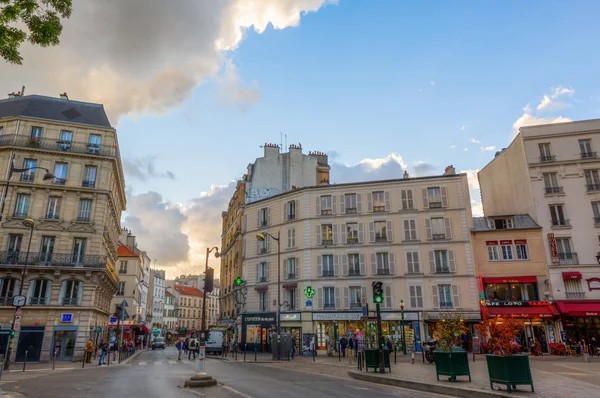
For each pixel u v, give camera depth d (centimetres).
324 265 3631
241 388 1279
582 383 1288
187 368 2158
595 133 3509
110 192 3434
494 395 1059
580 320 3117
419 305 3362
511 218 3494
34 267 2961
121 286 5750
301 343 3450
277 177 4556
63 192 3231
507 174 3922
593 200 3381
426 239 3503
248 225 4219
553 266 3266
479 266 3388
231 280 4794
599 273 3225
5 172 3127
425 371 1689
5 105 3534
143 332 6269
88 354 2719
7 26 791
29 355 2869
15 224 3056
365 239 3609
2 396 1114
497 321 3127
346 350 3183
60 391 1226
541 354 2902
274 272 3847
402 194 3659
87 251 3194
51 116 3462
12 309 2925
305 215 3788
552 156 3538
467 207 3506
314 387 1306
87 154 3331
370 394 1155
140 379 1565
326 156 4947
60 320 2994
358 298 3472
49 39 813
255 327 3834
